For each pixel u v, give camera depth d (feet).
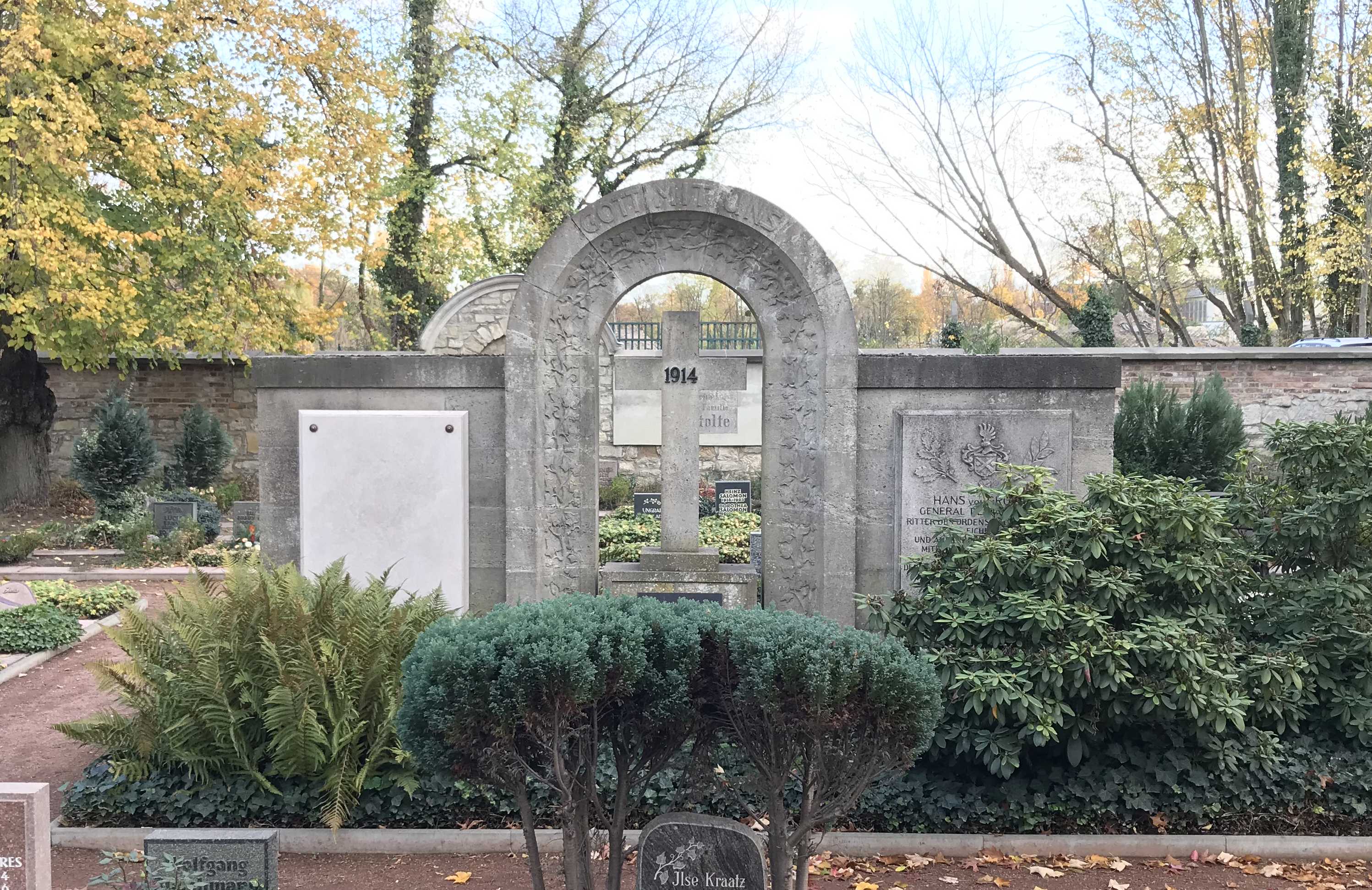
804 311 25.50
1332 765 18.15
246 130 51.19
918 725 11.97
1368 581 19.44
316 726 17.38
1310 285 74.54
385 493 26.08
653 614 12.64
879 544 25.73
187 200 50.70
